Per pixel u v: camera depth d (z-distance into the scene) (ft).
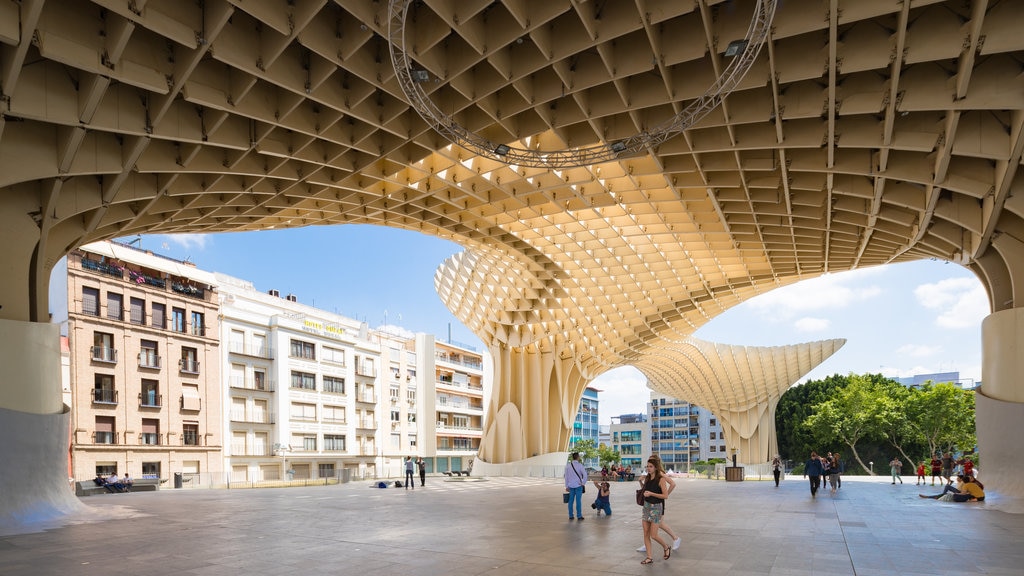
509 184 81.15
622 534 47.06
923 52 42.80
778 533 46.55
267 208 83.56
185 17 41.11
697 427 473.26
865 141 55.98
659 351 200.03
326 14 45.50
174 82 46.14
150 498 94.27
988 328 76.13
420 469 124.16
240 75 49.57
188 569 34.45
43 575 33.01
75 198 60.23
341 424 225.76
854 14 39.75
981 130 53.01
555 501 81.56
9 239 58.08
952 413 234.99
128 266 166.40
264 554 39.17
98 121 47.11
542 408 174.29
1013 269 71.97
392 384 266.57
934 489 97.50
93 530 51.60
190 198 73.31
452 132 54.44
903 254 100.94
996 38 40.63
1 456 55.01
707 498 81.92
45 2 38.70
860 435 247.70
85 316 151.02
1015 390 71.10
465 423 322.14
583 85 50.57
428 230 103.14
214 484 152.35
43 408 60.03
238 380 190.80
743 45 42.22
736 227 93.50
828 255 104.32
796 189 73.56
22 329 58.08
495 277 147.23
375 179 75.10
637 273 126.41
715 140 60.49
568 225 101.96
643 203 86.22
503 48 48.91
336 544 43.04
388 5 40.68
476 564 35.29
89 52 40.63
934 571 32.48
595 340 169.07
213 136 55.01
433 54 48.01
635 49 47.57
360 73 48.47
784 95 52.29
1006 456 71.00
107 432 153.48
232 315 191.83
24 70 42.96
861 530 47.83
